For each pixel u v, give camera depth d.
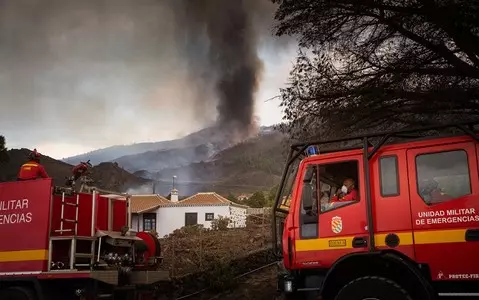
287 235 7.25
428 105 10.14
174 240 21.72
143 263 10.45
